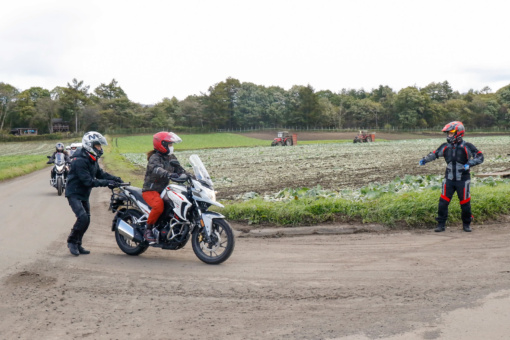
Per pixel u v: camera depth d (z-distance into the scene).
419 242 7.27
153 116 135.12
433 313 4.25
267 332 3.96
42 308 4.67
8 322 4.30
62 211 11.84
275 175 21.30
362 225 8.27
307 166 26.36
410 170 21.12
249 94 142.12
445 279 5.29
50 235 8.65
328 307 4.52
